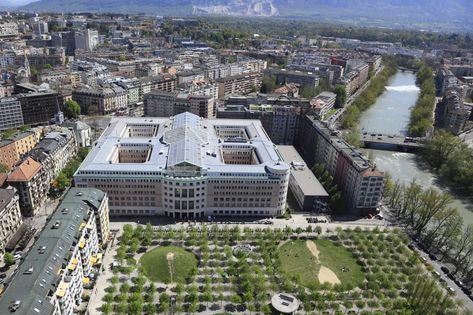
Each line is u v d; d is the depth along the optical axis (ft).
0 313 580.71
